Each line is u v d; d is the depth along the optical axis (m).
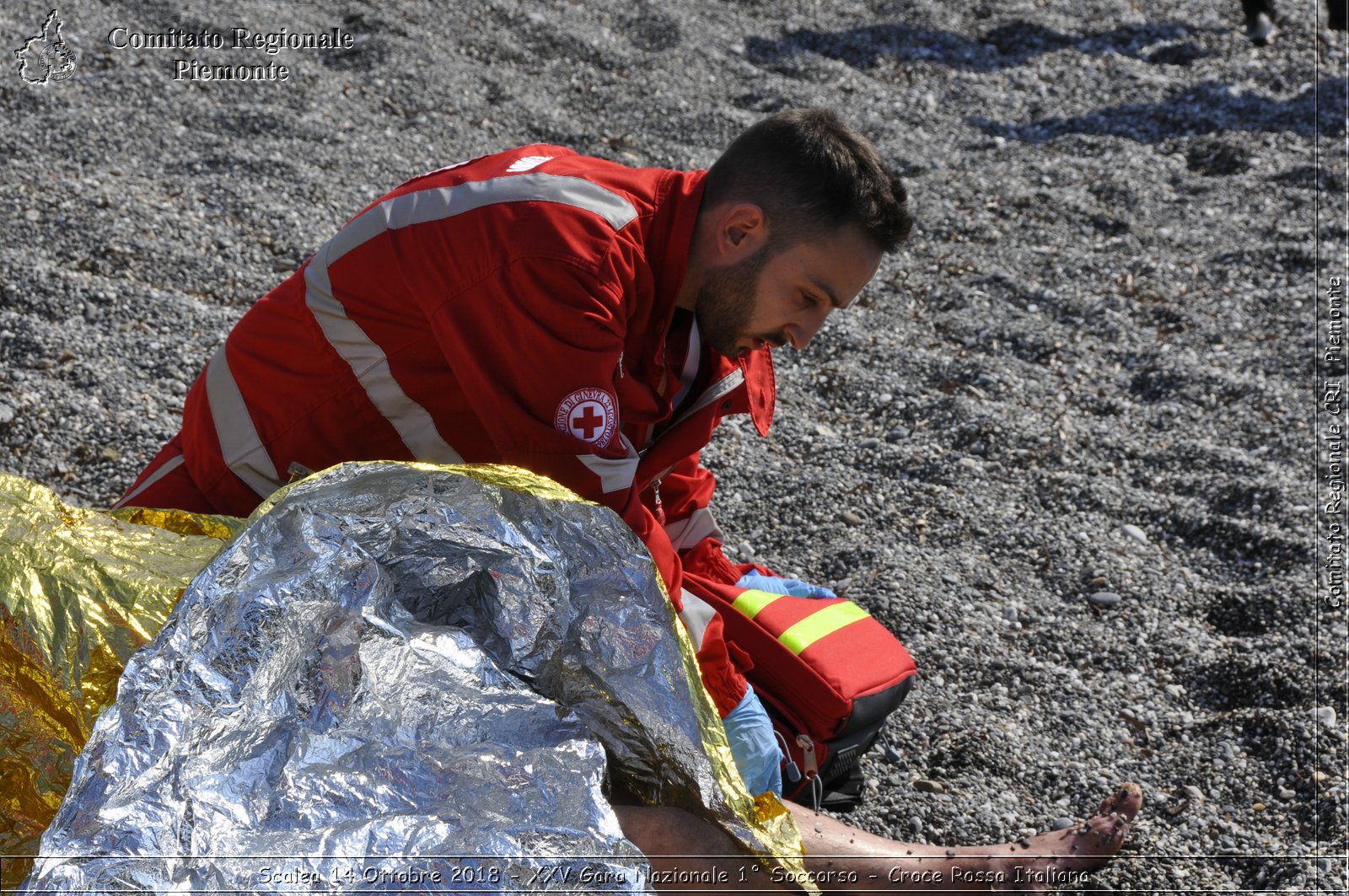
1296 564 2.70
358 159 3.91
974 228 4.06
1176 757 2.26
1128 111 4.89
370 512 1.55
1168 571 2.74
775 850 1.50
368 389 1.81
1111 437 3.16
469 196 1.70
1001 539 2.80
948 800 2.14
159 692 1.36
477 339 1.68
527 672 1.62
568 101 4.55
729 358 1.94
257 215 3.56
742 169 1.73
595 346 1.64
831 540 2.76
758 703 1.85
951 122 4.77
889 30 5.43
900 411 3.25
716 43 5.12
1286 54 5.32
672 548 1.81
